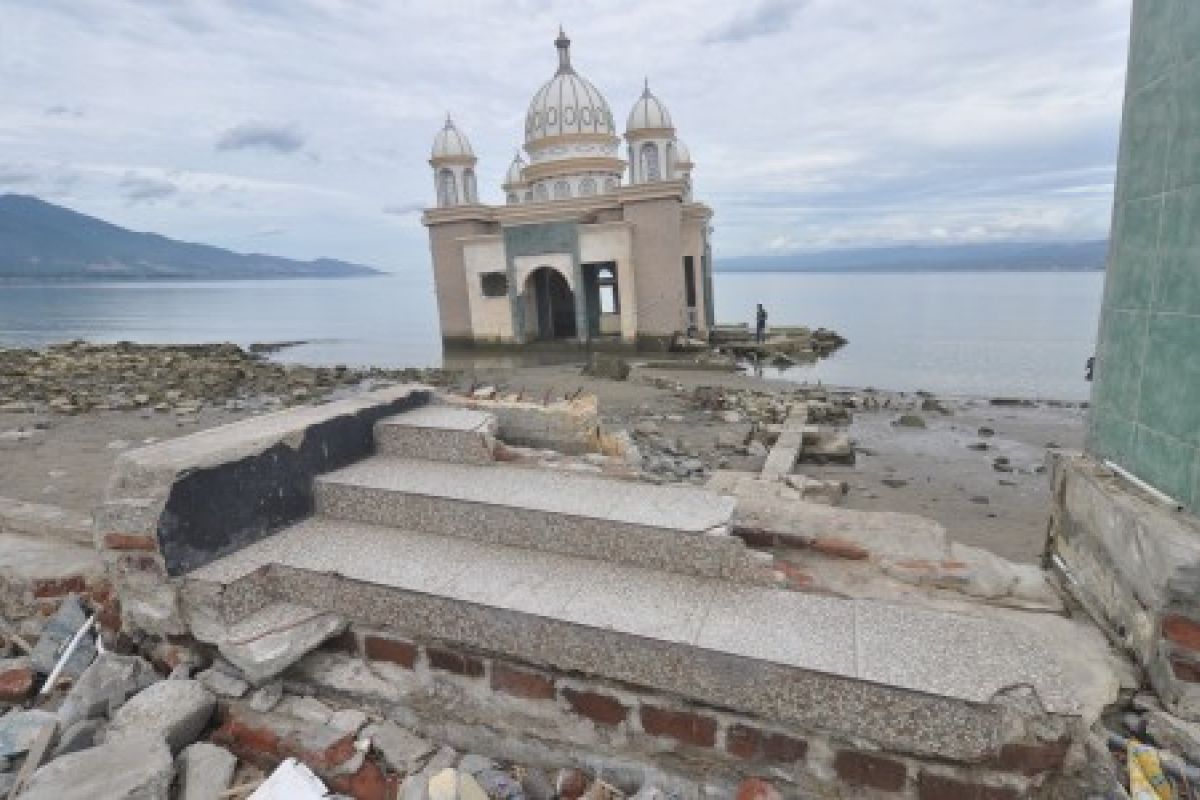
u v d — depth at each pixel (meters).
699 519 3.33
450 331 31.61
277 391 16.08
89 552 4.42
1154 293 2.82
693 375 20.88
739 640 2.65
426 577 3.19
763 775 2.61
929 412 14.61
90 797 2.45
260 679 3.02
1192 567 2.45
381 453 4.50
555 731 2.87
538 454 4.61
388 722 3.01
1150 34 2.83
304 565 3.35
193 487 3.30
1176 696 2.55
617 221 28.88
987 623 2.78
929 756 2.40
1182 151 2.60
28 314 73.81
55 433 10.62
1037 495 8.77
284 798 2.58
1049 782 2.40
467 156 33.31
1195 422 2.56
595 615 2.84
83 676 3.30
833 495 7.77
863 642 2.64
